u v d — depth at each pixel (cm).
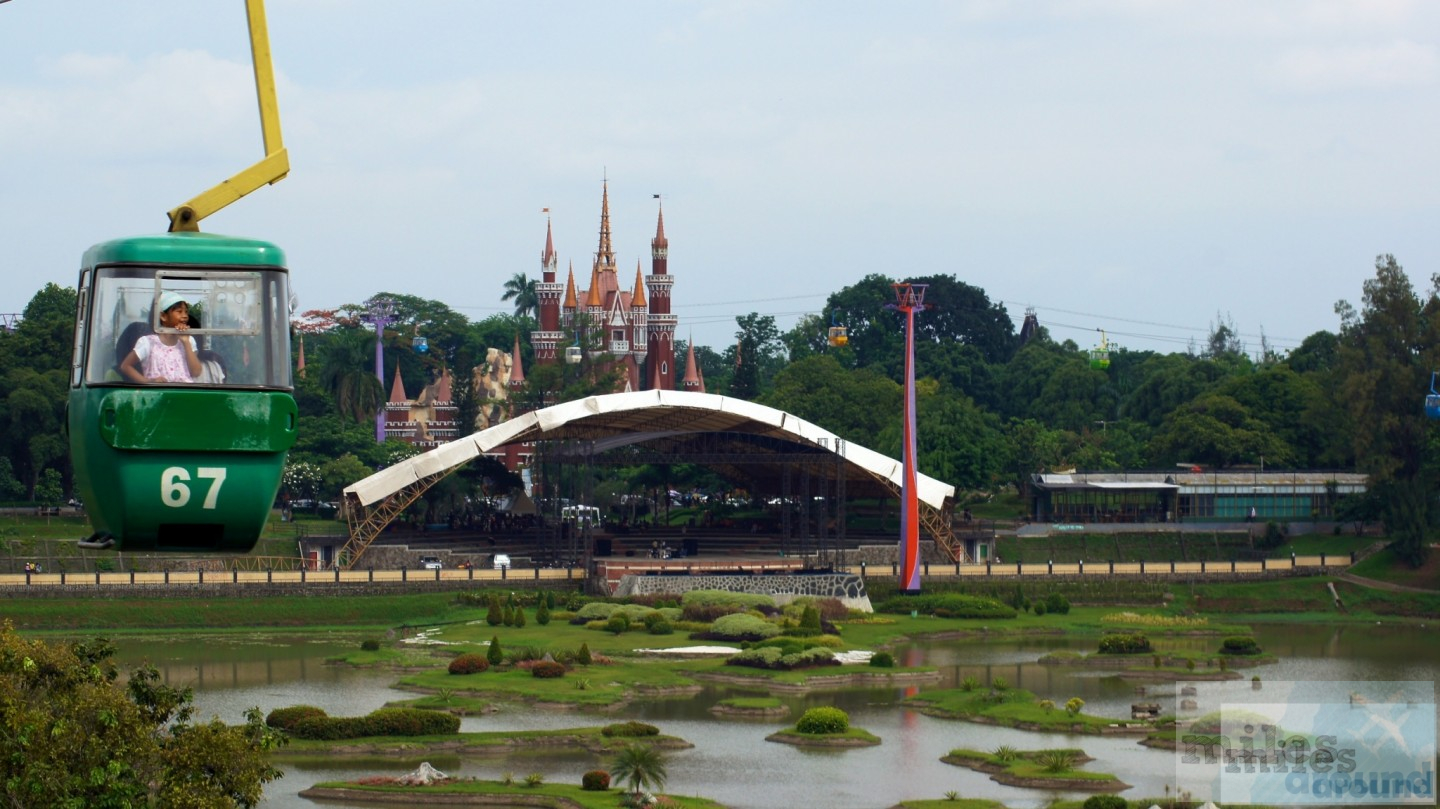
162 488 1739
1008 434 18975
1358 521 15275
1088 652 10831
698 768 7012
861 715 8438
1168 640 11656
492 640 9775
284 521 15562
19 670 4125
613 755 7300
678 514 19138
